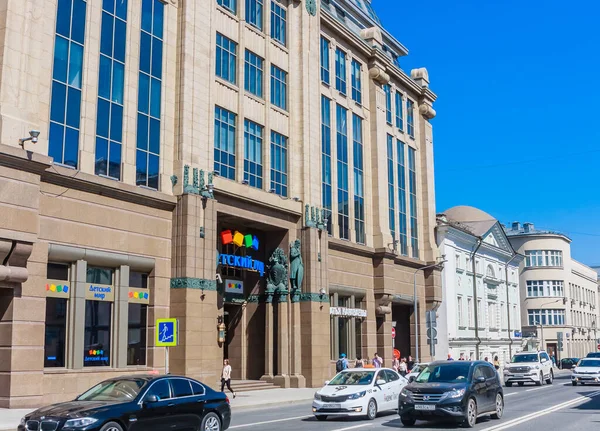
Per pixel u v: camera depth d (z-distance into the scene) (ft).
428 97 174.81
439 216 182.70
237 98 107.14
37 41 74.90
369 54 148.87
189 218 91.40
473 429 56.08
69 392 75.00
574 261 310.45
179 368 88.43
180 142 93.76
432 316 121.19
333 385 68.85
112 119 85.25
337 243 128.57
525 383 144.05
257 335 115.14
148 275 88.89
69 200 77.61
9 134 69.87
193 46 97.71
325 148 130.31
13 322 69.36
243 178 106.22
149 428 43.75
